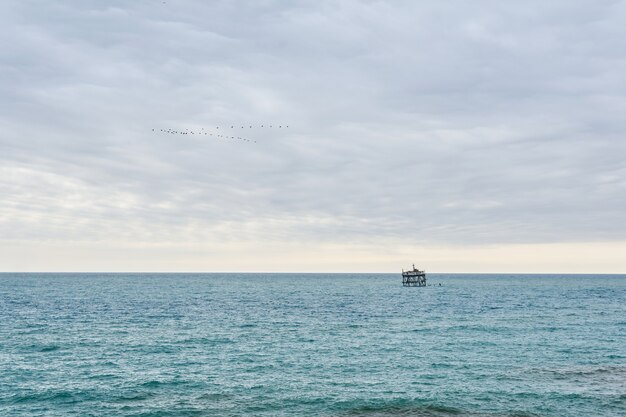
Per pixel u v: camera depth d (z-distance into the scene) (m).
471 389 34.56
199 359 43.78
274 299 120.62
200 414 29.69
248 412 30.02
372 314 83.06
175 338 54.72
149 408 30.61
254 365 41.62
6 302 99.44
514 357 44.78
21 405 30.89
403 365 41.69
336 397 32.84
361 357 44.84
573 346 50.25
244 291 161.50
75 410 30.11
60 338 53.69
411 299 122.88
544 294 146.88
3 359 42.59
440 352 47.16
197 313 82.38
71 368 39.81
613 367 40.88
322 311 88.38
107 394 33.22
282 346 50.38
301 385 35.62
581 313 84.31
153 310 86.44
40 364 40.97
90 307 90.00
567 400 32.16
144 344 50.69
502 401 31.98
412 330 62.34
